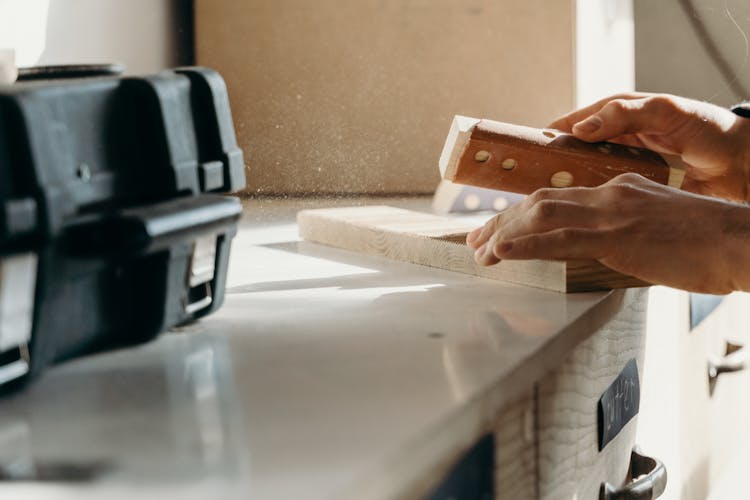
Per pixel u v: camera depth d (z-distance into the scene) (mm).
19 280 504
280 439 445
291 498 376
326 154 1493
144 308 626
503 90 1511
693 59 1694
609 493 863
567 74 1508
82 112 562
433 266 958
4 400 518
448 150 1000
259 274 928
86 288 583
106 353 623
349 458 419
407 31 1479
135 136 619
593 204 830
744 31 1654
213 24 1486
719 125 1132
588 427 801
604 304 802
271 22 1472
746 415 1779
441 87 1499
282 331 679
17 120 500
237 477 398
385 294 820
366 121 1490
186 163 646
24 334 517
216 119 680
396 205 1393
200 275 678
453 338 648
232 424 469
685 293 1295
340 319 718
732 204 835
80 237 544
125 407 502
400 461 430
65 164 542
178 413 490
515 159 990
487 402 530
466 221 1086
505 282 874
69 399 519
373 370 567
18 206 488
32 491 388
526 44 1505
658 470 909
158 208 596
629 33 1711
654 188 858
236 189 706
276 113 1484
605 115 1053
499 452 589
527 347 619
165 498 379
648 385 1116
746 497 1679
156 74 643
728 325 1603
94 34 1293
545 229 807
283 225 1266
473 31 1493
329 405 498
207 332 681
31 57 1182
